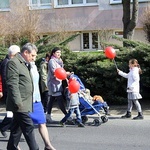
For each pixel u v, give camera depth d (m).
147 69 10.73
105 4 23.48
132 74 9.15
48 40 13.18
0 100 12.11
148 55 10.70
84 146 6.84
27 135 5.63
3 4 24.02
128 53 11.08
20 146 6.86
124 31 13.64
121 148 6.64
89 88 11.27
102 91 11.20
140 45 11.14
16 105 5.46
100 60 11.38
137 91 9.18
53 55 8.98
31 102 5.73
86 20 23.84
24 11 21.77
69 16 24.06
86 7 23.81
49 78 8.91
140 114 9.19
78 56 11.47
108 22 23.48
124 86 10.89
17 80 5.54
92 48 23.92
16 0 23.50
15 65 5.58
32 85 5.78
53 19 24.06
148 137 7.43
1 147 6.85
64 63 11.43
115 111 10.29
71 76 8.78
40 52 12.11
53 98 8.95
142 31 22.72
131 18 13.63
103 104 8.75
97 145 6.89
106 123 8.84
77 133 7.91
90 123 8.89
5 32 19.34
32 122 5.72
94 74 11.14
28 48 5.80
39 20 22.48
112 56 9.34
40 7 24.16
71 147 6.78
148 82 10.64
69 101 8.55
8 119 7.45
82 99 8.52
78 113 8.54
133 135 7.61
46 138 6.19
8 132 8.03
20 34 19.97
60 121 8.78
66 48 11.70
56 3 24.12
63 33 21.67
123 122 8.91
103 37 22.89
